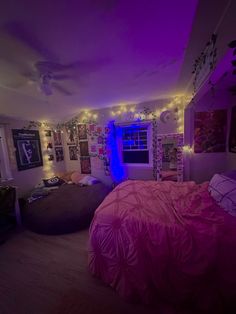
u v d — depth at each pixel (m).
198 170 2.93
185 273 1.22
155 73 2.00
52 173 3.97
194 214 1.48
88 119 3.97
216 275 1.15
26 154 3.29
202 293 1.20
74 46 1.37
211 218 1.39
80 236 2.36
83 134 4.08
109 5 0.99
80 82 2.13
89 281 1.60
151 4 0.99
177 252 1.24
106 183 3.99
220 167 2.80
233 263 1.11
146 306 1.33
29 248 2.13
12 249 2.12
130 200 1.86
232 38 0.90
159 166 3.16
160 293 1.32
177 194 2.00
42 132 3.69
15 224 2.65
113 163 3.84
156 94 2.92
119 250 1.43
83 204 2.72
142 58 1.63
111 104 3.47
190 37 1.30
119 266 1.44
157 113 3.28
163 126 3.27
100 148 3.94
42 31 1.17
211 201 1.71
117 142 3.74
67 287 1.55
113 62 1.68
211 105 2.71
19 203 2.93
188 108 2.83
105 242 1.51
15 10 0.98
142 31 1.24
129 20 1.12
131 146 3.65
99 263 1.58
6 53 1.39
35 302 1.42
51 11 1.00
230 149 2.55
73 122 4.14
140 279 1.33
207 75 1.41
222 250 1.14
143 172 3.57
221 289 1.14
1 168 2.88
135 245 1.36
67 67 1.71
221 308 1.17
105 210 1.66
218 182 1.79
